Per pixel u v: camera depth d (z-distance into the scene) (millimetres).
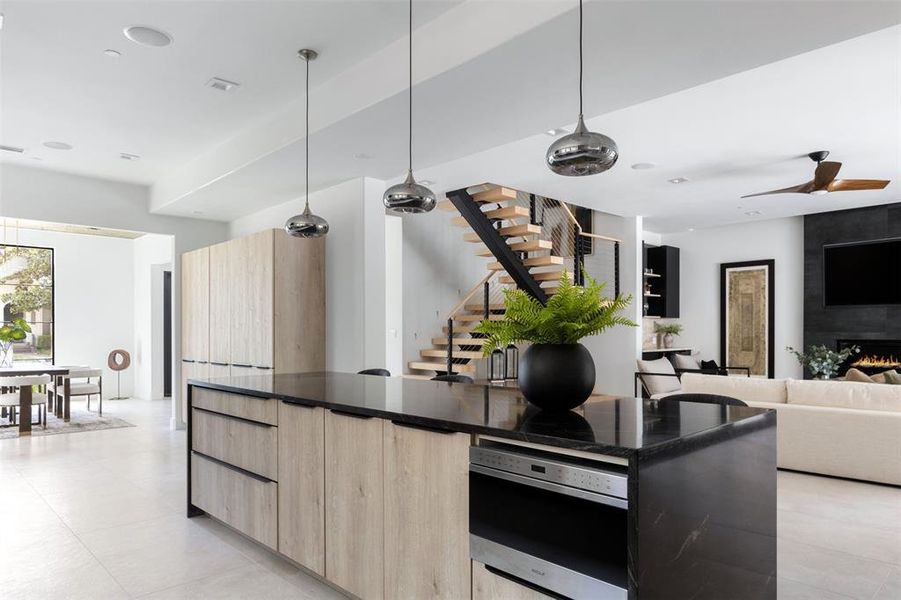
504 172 6359
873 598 2566
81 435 6578
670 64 3090
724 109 4508
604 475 1635
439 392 2965
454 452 2088
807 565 2908
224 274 6312
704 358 10070
